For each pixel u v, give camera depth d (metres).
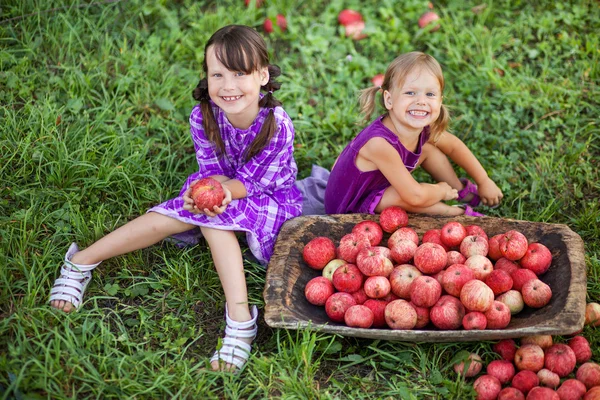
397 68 3.24
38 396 2.63
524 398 2.68
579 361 2.88
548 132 4.32
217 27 4.80
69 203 3.54
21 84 4.11
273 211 3.43
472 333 2.75
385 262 3.06
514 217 3.82
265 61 3.14
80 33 4.54
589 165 4.04
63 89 4.20
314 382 2.88
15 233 3.36
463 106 4.43
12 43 4.38
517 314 3.00
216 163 3.43
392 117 3.38
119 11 4.75
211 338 3.11
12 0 4.53
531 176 4.00
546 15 5.01
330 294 3.09
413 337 2.82
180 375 2.83
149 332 3.11
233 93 3.07
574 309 2.76
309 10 5.16
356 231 3.33
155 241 3.27
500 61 4.71
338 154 4.20
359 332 2.83
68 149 3.80
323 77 4.71
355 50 4.89
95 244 3.20
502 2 5.16
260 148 3.29
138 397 2.73
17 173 3.64
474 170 3.78
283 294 3.01
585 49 4.79
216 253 3.16
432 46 4.86
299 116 4.36
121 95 4.30
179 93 4.34
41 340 2.86
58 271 3.29
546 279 3.09
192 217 3.16
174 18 4.84
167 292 3.32
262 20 4.97
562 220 3.81
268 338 3.13
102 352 2.94
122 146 3.89
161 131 4.16
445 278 2.95
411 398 2.77
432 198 3.44
